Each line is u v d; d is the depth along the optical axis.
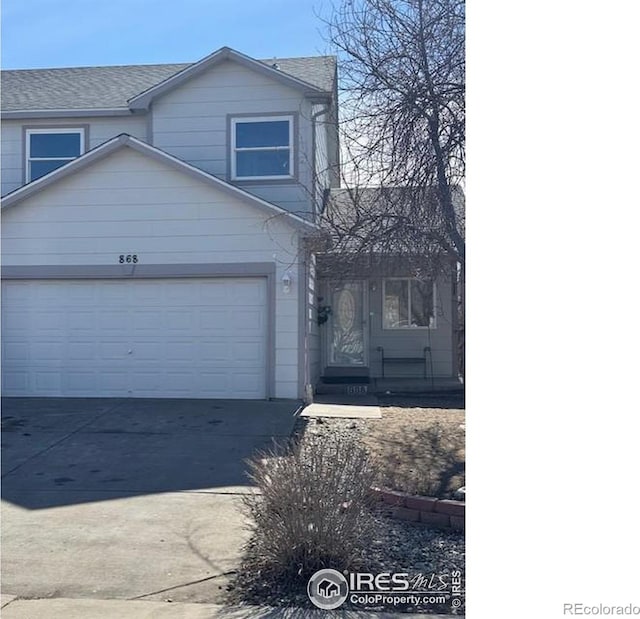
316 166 15.48
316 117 14.23
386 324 17.28
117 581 5.61
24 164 16.62
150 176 13.56
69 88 17.86
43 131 16.67
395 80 8.66
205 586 5.55
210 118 15.70
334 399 14.15
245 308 13.42
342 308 17.30
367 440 9.88
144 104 15.77
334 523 5.69
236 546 6.28
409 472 7.96
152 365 13.56
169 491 7.86
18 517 7.03
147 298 13.62
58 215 13.71
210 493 7.79
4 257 13.77
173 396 13.48
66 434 10.43
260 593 5.45
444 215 8.71
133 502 7.49
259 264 13.34
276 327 13.27
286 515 5.71
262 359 13.38
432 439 9.85
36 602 5.25
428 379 16.70
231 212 13.42
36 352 13.73
